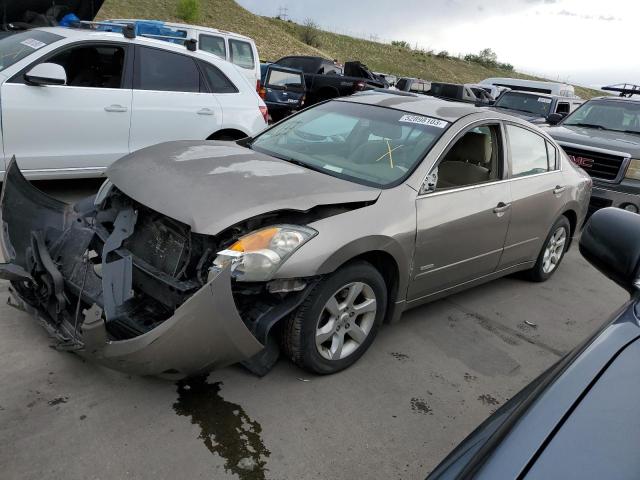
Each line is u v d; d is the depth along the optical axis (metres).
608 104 8.80
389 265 3.38
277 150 3.97
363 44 56.72
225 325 2.49
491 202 3.98
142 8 31.94
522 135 4.52
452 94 16.08
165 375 2.70
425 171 3.53
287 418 2.83
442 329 4.07
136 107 5.82
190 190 2.91
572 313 4.74
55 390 2.81
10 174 3.38
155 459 2.45
